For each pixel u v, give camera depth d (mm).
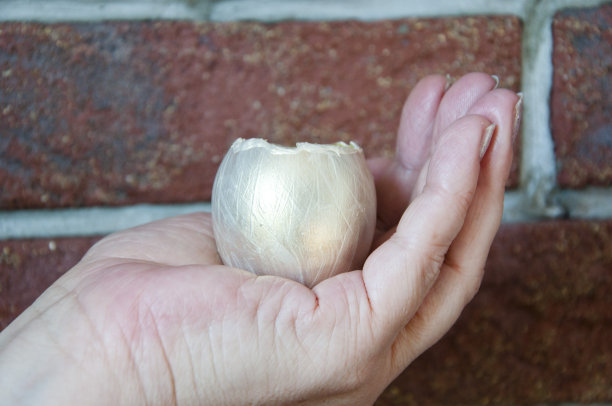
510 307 285
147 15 272
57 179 273
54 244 274
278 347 194
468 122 193
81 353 191
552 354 288
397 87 278
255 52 275
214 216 209
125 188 277
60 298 203
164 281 196
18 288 274
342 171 202
